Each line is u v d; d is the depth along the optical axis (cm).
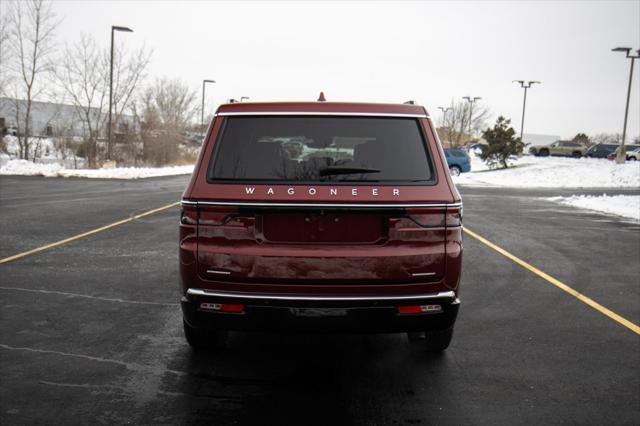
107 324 527
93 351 457
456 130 7131
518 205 1766
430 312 363
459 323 550
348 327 361
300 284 357
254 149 371
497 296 655
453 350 473
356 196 354
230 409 357
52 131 3775
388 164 367
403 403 369
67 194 1731
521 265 833
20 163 2856
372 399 375
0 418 340
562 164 4250
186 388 388
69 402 364
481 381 408
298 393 383
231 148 372
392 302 356
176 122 4191
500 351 472
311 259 354
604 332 527
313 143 373
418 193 360
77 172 2594
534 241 1053
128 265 774
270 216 359
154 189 1967
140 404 362
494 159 4497
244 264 357
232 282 361
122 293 635
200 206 361
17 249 868
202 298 362
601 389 397
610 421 349
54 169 2703
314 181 358
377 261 355
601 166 3719
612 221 1388
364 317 358
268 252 355
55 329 510
